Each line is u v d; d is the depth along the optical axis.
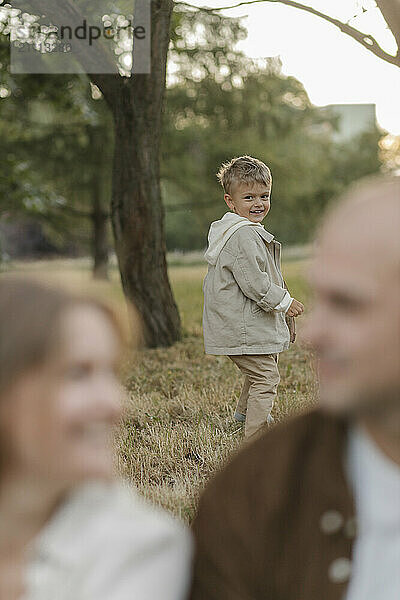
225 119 19.14
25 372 0.93
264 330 4.18
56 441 0.95
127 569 0.99
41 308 0.94
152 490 3.28
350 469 1.09
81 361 0.95
